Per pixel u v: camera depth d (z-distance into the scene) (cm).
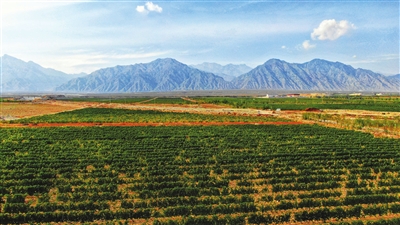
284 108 13162
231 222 2436
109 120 9044
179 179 3431
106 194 2900
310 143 5425
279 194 2930
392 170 3900
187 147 5097
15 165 3875
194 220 2414
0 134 6222
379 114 10750
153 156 4428
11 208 2611
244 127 7556
